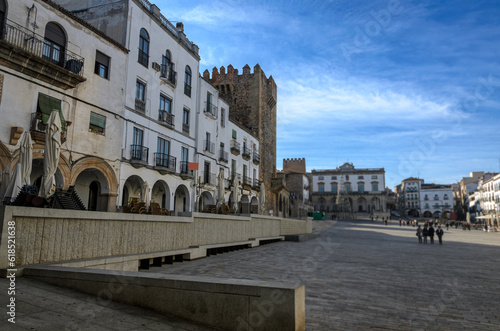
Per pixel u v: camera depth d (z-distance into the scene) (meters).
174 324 6.52
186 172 30.45
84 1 25.69
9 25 16.86
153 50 26.69
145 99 25.58
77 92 20.05
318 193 127.31
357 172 126.25
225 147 39.00
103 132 21.73
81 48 20.53
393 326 8.12
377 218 102.31
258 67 50.53
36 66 17.50
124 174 23.22
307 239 35.28
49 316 6.16
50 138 13.10
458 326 8.29
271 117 56.84
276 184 55.22
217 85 51.06
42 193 12.84
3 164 16.19
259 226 27.67
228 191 38.75
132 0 24.59
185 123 31.17
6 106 16.48
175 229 16.02
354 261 19.56
